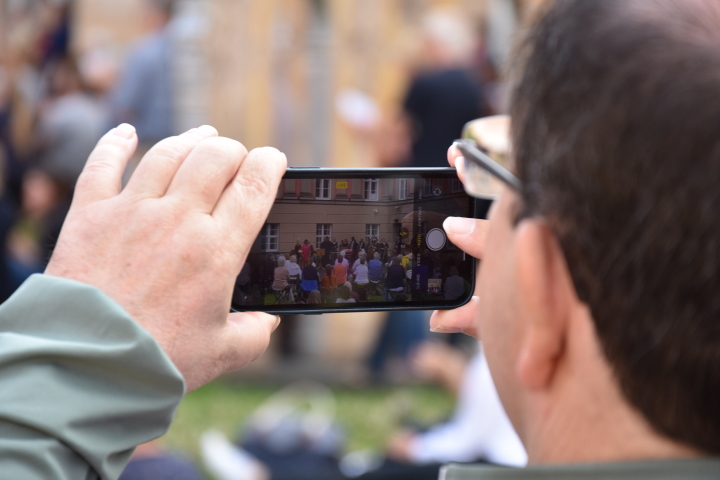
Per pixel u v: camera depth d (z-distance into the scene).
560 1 0.75
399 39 6.66
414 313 6.38
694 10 0.69
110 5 7.25
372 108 6.61
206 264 1.01
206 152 1.05
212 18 6.40
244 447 4.03
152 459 2.57
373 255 1.37
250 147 6.55
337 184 1.35
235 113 6.50
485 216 1.38
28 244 5.71
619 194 0.66
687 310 0.65
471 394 3.56
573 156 0.68
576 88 0.69
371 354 6.49
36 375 0.89
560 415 0.74
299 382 6.38
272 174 1.09
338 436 4.30
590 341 0.71
